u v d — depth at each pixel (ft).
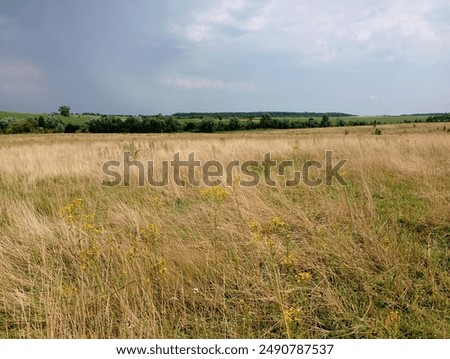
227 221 13.96
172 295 9.23
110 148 43.14
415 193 17.20
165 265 9.75
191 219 14.56
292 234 12.86
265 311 8.68
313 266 10.23
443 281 9.27
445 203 14.23
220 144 43.55
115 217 14.90
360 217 13.35
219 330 8.21
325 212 14.62
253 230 9.48
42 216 15.49
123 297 8.76
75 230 12.24
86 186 22.34
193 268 10.33
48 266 10.84
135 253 10.25
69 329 7.88
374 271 10.22
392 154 25.93
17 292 8.96
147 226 12.90
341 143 37.04
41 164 29.53
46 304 8.43
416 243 11.39
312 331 8.16
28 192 20.85
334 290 9.30
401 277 9.62
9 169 28.43
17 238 12.90
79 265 10.26
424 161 23.48
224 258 11.02
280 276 10.12
